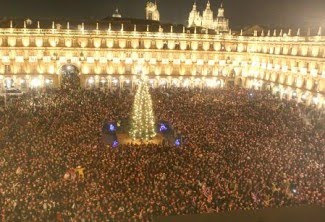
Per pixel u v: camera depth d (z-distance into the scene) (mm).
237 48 138875
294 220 19969
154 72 132750
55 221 38562
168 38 132375
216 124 73062
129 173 49000
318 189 46031
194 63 135500
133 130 71750
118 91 112875
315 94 104562
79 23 134875
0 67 119938
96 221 38500
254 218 20172
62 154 54438
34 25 126250
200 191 45312
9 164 50656
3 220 37688
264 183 47312
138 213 40125
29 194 42375
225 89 123562
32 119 72188
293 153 57906
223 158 55719
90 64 127375
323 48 104438
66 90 111250
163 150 58344
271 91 124375
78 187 45531
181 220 20297
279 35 129875
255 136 66500
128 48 128875
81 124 70125
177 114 79938
